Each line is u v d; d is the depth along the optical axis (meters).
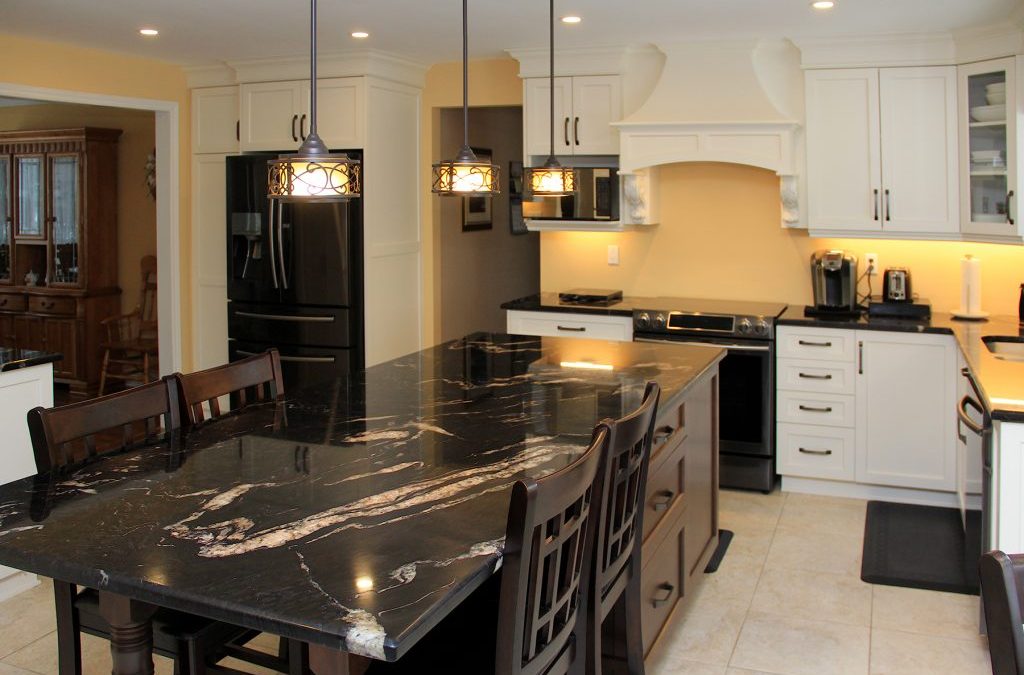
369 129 5.86
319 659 1.75
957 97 4.90
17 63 5.28
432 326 6.59
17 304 8.23
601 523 2.33
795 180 5.23
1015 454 3.14
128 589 1.74
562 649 2.23
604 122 5.63
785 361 5.11
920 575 4.09
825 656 3.44
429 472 2.37
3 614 3.74
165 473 2.36
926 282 5.37
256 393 3.25
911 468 4.95
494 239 7.43
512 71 6.09
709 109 5.33
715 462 4.06
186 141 6.45
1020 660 1.53
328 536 1.95
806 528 4.68
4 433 3.90
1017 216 4.57
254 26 4.97
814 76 5.17
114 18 4.77
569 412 2.98
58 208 8.09
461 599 1.74
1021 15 4.36
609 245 6.11
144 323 7.54
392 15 4.68
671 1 4.33
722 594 3.95
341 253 5.90
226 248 6.40
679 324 5.27
